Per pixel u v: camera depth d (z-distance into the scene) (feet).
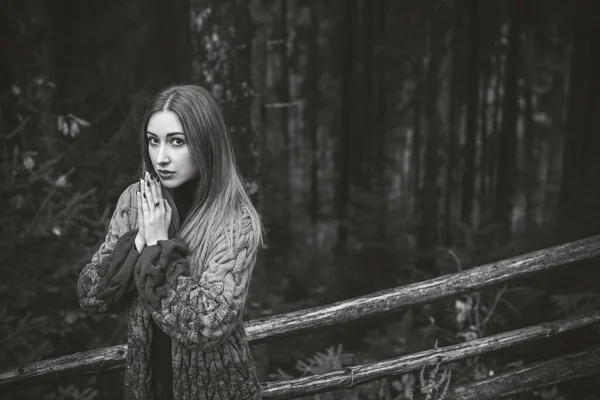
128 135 18.17
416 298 10.66
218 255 6.66
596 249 11.27
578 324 11.69
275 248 23.07
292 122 31.89
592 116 23.95
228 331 6.47
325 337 17.37
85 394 14.19
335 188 30.14
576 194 23.07
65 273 14.75
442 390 11.33
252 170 14.98
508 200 26.18
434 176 25.41
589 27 23.88
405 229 22.88
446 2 24.99
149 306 6.53
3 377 9.73
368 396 12.70
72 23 20.31
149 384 7.13
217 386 6.93
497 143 26.32
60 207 16.58
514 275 11.02
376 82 27.27
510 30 25.36
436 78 25.52
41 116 18.03
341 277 21.59
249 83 14.92
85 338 14.43
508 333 11.41
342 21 27.61
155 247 6.62
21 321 13.51
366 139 27.76
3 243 14.87
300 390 10.46
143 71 20.81
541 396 12.67
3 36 17.72
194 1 14.67
